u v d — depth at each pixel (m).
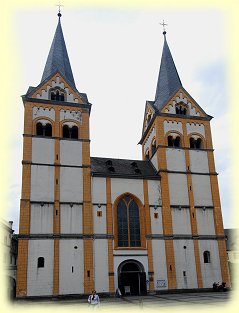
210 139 56.00
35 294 40.88
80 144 49.41
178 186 51.47
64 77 52.75
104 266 44.38
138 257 46.12
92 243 44.84
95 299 28.27
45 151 47.62
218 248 49.75
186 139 54.72
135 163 55.31
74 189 46.75
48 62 57.16
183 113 57.28
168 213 49.25
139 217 48.59
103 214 46.88
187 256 48.00
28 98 49.59
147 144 60.56
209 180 53.41
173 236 48.28
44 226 43.88
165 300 38.00
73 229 44.81
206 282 47.56
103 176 48.75
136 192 49.44
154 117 55.62
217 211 51.66
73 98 52.03
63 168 47.41
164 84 60.91
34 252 42.41
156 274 46.03
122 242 46.72
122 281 45.00
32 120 48.81
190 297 40.56
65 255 43.38
